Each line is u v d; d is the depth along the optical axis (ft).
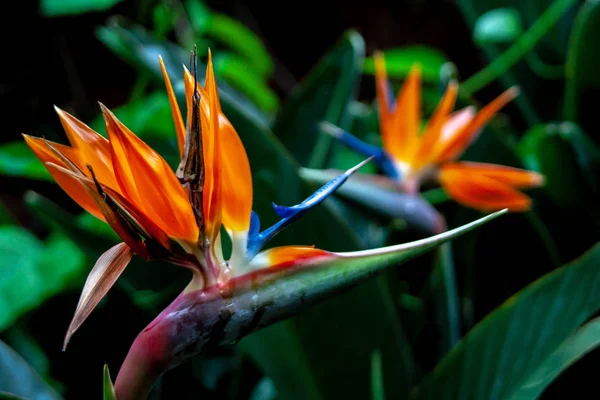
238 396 3.59
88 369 3.43
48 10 5.24
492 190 3.76
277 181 3.18
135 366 2.47
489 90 7.73
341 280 2.52
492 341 3.08
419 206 3.65
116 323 3.44
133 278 3.64
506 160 4.56
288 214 2.56
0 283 3.88
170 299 3.61
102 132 4.95
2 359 3.12
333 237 3.16
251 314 2.51
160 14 4.74
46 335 3.49
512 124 6.64
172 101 2.53
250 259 2.53
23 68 6.37
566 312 3.01
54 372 3.44
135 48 4.05
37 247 4.14
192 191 2.49
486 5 6.16
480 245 4.22
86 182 2.42
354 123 5.04
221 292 2.50
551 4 5.98
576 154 4.48
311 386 3.19
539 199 4.76
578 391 3.53
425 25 8.94
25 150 4.29
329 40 9.24
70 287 3.87
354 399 3.18
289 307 2.52
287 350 3.16
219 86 4.97
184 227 2.48
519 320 3.06
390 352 3.17
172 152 3.52
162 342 2.47
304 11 9.00
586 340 2.91
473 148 4.58
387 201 3.59
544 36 5.90
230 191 2.53
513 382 3.00
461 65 8.88
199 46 5.67
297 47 9.32
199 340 2.49
